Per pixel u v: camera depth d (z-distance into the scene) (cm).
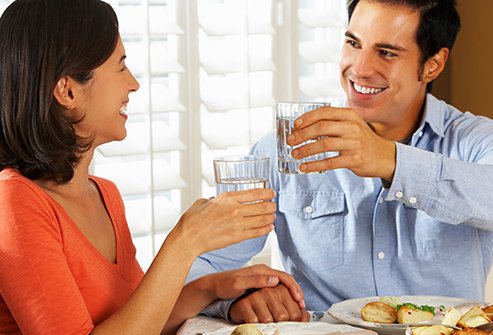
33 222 138
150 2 262
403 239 188
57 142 144
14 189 140
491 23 303
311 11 283
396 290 190
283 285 164
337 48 288
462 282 187
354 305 162
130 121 264
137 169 265
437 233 185
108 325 137
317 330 144
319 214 194
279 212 201
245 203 141
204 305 165
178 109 264
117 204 166
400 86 183
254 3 277
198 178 272
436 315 151
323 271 195
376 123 192
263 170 142
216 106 270
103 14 147
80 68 143
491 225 166
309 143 147
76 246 146
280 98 283
